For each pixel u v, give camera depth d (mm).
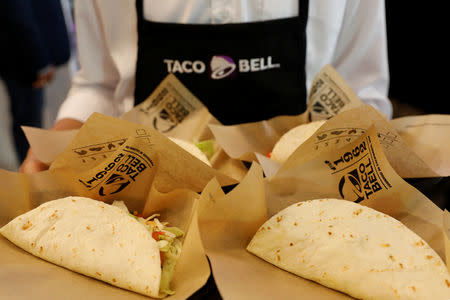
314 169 1190
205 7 1542
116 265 976
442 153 1341
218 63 1553
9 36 2746
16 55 2824
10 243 1096
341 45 1743
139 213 1254
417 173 1256
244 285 926
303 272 1014
